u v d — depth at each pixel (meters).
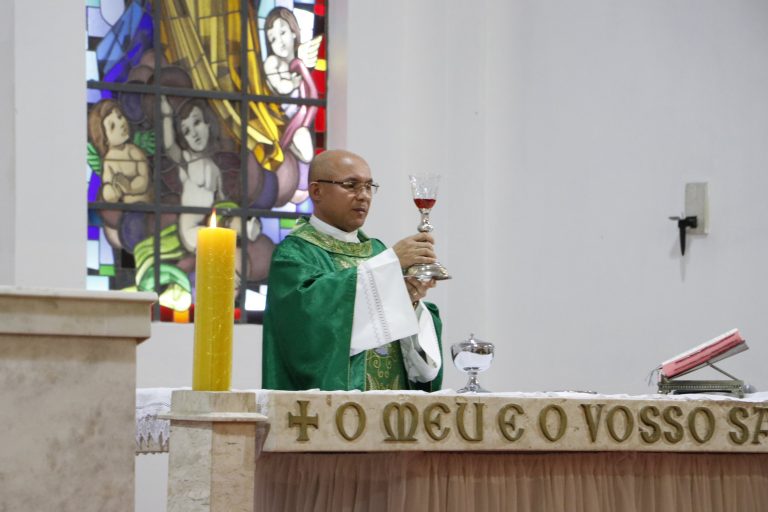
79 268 17.38
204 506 6.34
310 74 19.78
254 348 18.12
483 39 19.41
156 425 9.93
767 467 8.61
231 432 6.42
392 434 6.95
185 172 19.06
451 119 19.28
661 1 18.47
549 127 19.02
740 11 18.08
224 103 19.38
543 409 7.39
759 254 17.66
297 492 8.00
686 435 7.83
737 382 9.87
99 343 5.56
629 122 18.52
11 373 5.40
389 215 18.86
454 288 18.92
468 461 7.54
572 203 18.77
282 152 19.53
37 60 17.39
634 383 18.16
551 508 7.76
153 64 19.03
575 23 18.97
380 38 19.23
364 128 19.02
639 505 8.15
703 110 18.14
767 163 17.75
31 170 17.25
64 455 5.46
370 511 7.57
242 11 19.53
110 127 18.75
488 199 19.22
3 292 5.32
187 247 18.95
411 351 11.27
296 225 11.99
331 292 10.60
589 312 18.52
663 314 18.09
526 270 18.97
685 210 18.02
